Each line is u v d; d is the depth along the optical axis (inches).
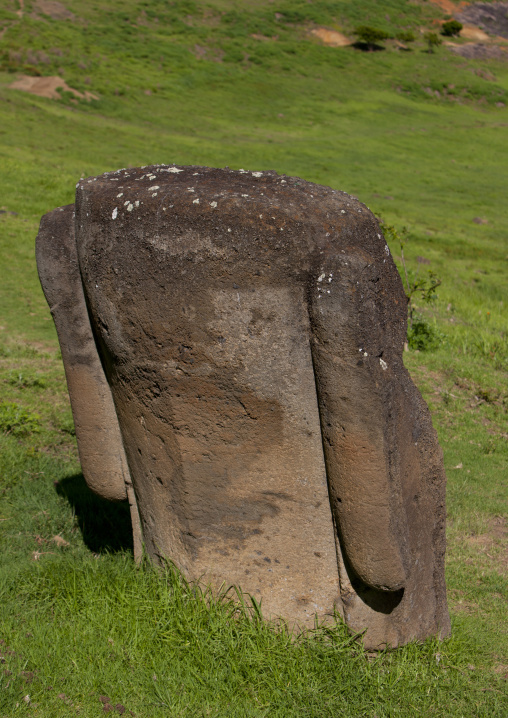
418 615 134.1
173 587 133.6
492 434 283.6
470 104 1715.1
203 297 116.0
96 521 175.8
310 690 117.1
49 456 214.2
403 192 967.6
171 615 129.6
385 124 1437.0
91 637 125.3
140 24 1755.7
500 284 580.4
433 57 1956.2
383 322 117.3
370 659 129.9
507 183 1078.4
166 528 135.9
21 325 351.3
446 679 127.0
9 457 206.2
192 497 129.0
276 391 119.6
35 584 142.1
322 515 126.4
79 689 114.6
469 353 381.4
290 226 112.5
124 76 1405.0
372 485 116.3
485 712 120.3
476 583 176.9
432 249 693.9
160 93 1384.1
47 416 246.2
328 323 111.3
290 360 117.9
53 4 1688.0
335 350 112.2
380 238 120.5
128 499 147.6
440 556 137.5
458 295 520.4
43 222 133.0
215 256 113.9
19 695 112.0
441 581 138.9
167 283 117.0
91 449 142.9
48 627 127.9
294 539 128.6
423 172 1106.7
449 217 855.1
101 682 116.1
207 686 117.3
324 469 123.5
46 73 1294.3
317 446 122.6
